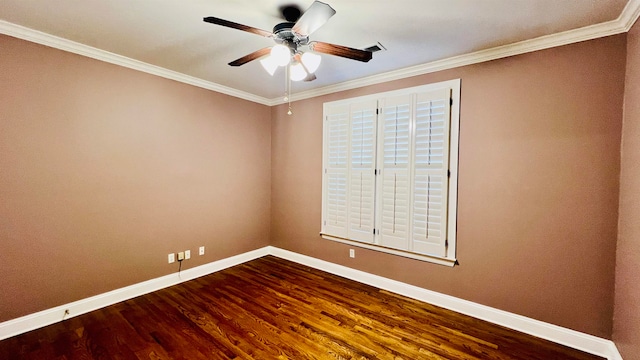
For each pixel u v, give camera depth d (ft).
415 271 9.67
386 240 10.27
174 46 8.16
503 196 8.04
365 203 10.81
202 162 11.49
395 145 9.97
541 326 7.50
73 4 6.05
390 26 6.84
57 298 8.01
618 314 6.37
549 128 7.34
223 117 12.19
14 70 7.18
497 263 8.16
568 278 7.17
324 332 7.66
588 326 6.93
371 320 8.29
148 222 9.92
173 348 6.93
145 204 9.83
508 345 7.17
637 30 5.82
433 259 9.21
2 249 7.14
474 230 8.52
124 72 9.18
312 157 12.60
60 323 7.92
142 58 9.09
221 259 12.34
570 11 6.04
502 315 8.07
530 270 7.67
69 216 8.18
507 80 7.90
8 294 7.25
